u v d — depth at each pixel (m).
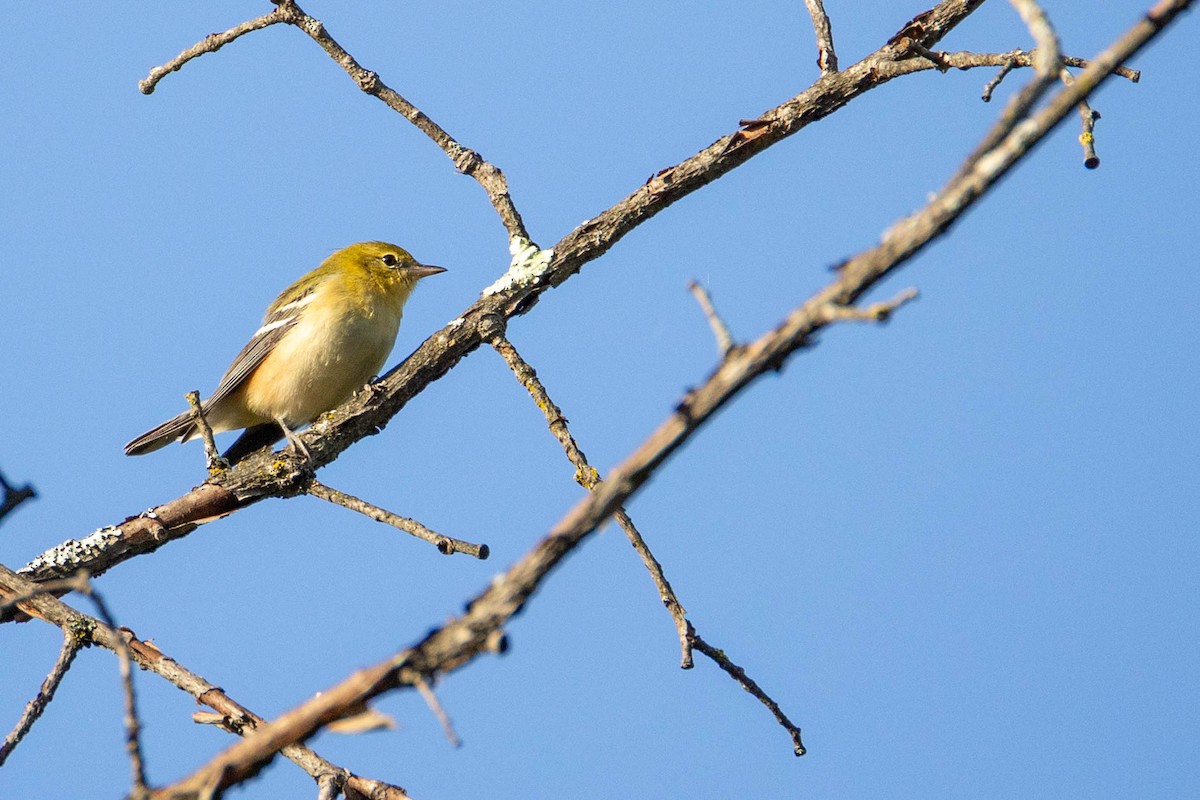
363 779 8.55
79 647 9.64
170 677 9.38
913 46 10.55
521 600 4.98
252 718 8.98
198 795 5.49
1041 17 4.49
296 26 12.01
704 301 4.68
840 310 4.37
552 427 10.76
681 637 9.00
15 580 10.15
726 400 4.64
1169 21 4.35
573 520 4.90
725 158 11.42
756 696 9.00
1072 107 4.39
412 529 9.73
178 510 11.75
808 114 11.14
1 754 8.56
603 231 11.70
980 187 4.39
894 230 4.53
